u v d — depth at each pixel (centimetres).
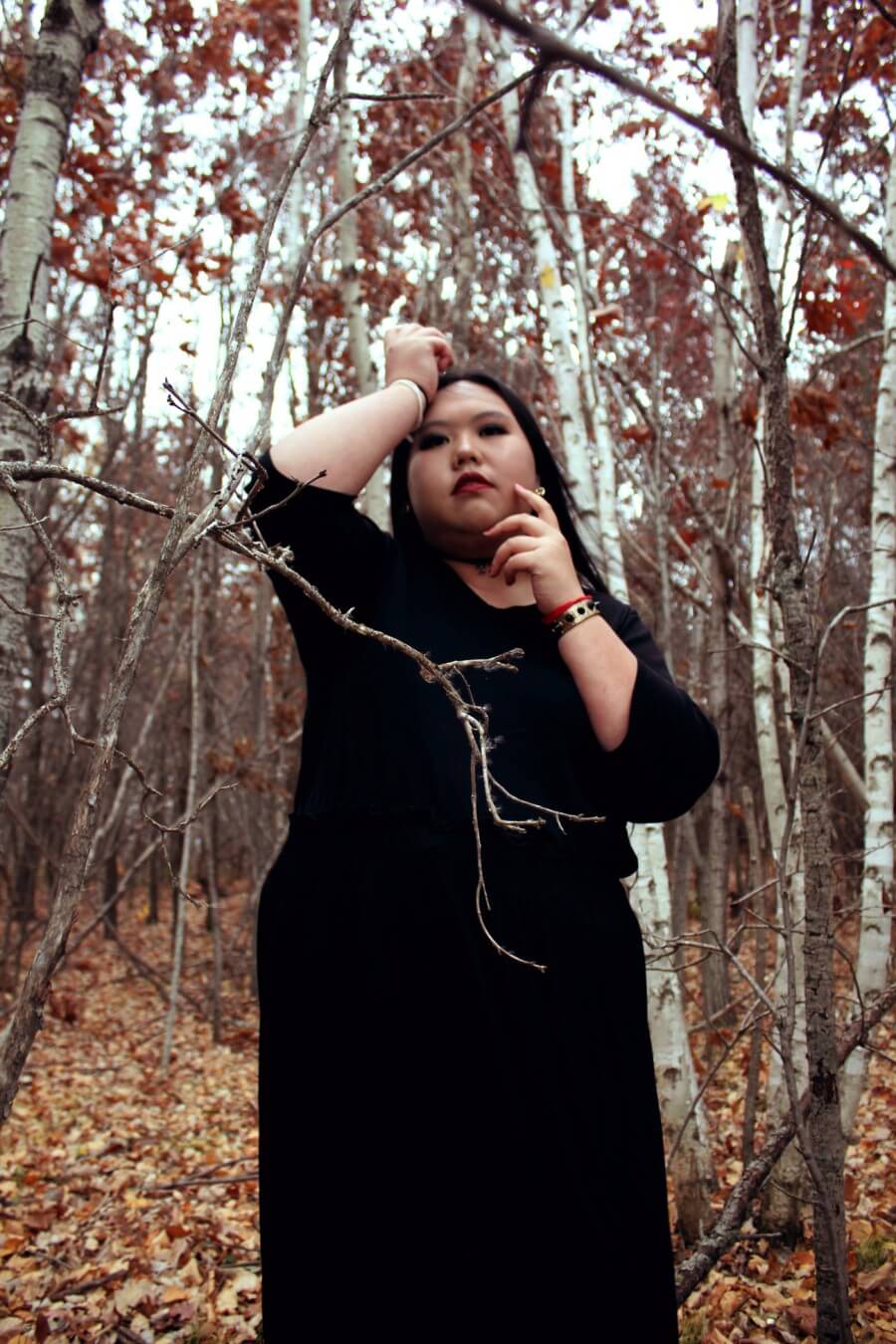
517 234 649
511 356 753
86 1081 627
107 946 1256
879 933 270
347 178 502
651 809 145
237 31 591
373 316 736
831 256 355
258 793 861
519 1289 122
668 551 655
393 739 135
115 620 892
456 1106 125
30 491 212
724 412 521
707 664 641
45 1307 280
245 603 941
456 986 126
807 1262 260
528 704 137
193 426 725
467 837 130
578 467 349
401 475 170
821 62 388
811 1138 158
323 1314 125
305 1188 130
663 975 290
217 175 620
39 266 223
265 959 140
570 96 418
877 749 280
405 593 146
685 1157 283
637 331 746
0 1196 388
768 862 533
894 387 304
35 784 865
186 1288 287
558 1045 127
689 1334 230
